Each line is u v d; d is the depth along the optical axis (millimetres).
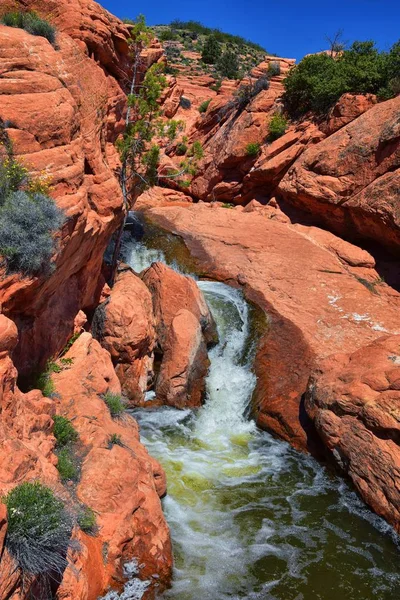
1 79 11516
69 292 13625
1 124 10953
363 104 24297
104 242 14664
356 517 11516
